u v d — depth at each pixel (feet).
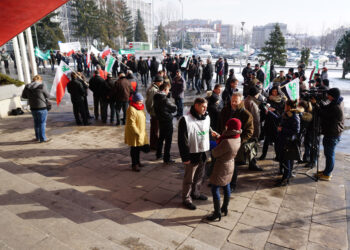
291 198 14.75
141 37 275.18
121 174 17.66
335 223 12.52
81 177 17.20
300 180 16.98
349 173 18.34
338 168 19.03
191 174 13.30
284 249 10.78
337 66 109.40
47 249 8.01
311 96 17.43
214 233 11.75
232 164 12.12
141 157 20.67
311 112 18.04
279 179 16.46
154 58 57.93
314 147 18.13
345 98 45.03
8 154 20.94
